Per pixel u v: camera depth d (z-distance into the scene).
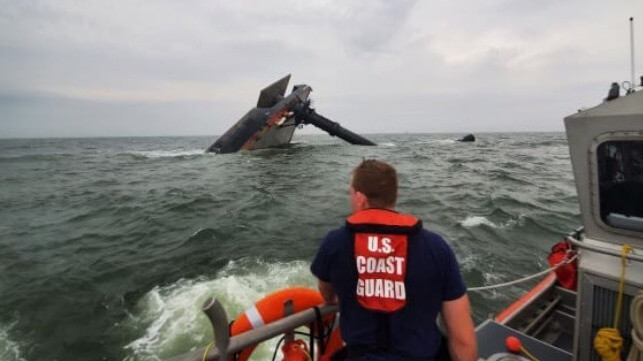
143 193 18.78
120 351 5.62
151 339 5.85
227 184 20.64
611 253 2.67
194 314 6.41
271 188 18.91
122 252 9.84
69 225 13.14
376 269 1.77
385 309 1.74
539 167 29.14
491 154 43.22
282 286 7.32
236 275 7.91
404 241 1.76
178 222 12.59
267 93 39.59
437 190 17.95
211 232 11.00
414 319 1.73
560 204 15.04
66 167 34.25
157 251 9.76
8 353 5.68
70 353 5.64
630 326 2.66
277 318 2.38
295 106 39.41
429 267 1.72
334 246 1.89
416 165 30.09
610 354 2.62
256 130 37.94
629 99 2.49
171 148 75.31
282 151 41.00
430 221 12.07
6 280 8.27
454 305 1.76
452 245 9.65
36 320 6.57
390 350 1.75
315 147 48.06
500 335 3.57
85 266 8.95
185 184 21.30
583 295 2.89
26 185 23.08
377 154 40.56
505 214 12.85
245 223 12.02
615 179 2.60
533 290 4.68
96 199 17.77
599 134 2.58
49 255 9.93
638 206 2.55
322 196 16.50
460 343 1.76
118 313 6.69
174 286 7.59
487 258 8.87
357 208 1.98
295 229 11.30
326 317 2.51
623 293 2.68
